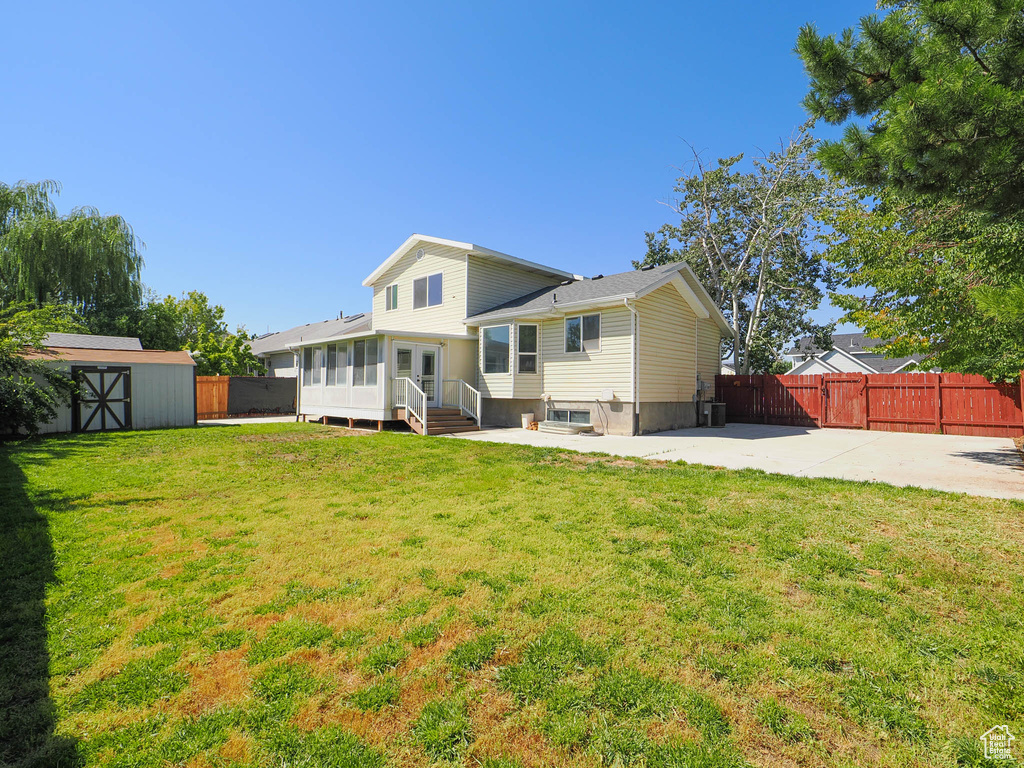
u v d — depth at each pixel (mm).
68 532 4469
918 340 8172
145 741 1882
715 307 16797
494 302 17234
